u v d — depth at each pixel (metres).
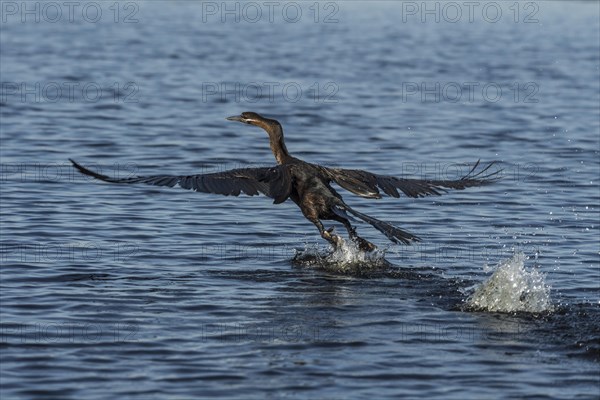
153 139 23.62
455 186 13.45
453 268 14.50
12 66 33.38
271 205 18.09
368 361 10.84
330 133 24.81
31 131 24.03
